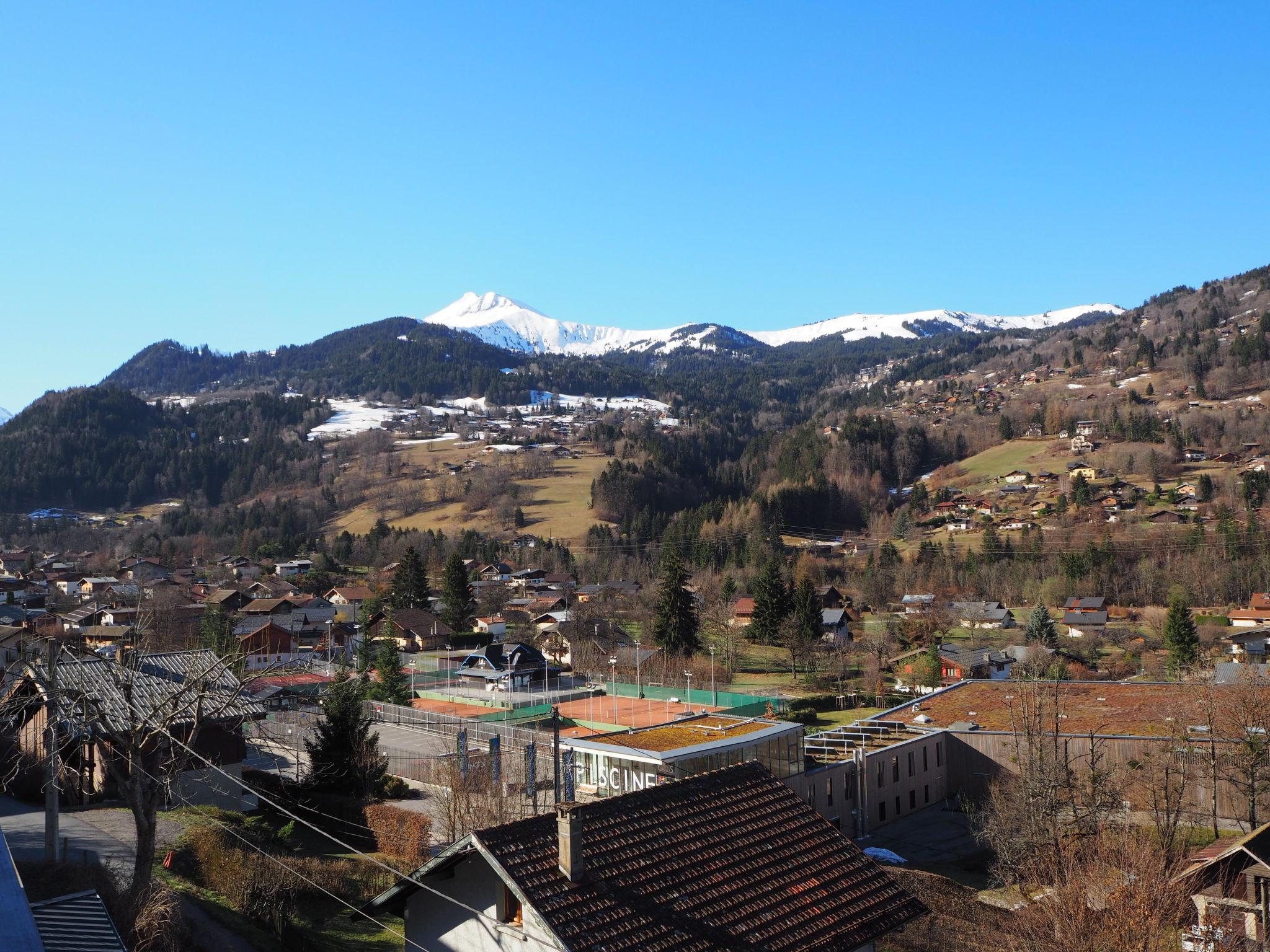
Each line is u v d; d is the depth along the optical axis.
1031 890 40.22
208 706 40.53
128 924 24.42
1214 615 122.81
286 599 132.12
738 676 106.06
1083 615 124.00
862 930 23.25
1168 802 45.75
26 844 32.88
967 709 72.12
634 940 20.14
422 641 118.62
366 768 47.53
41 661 33.22
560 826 21.30
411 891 23.12
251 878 30.77
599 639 115.94
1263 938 30.52
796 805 26.88
